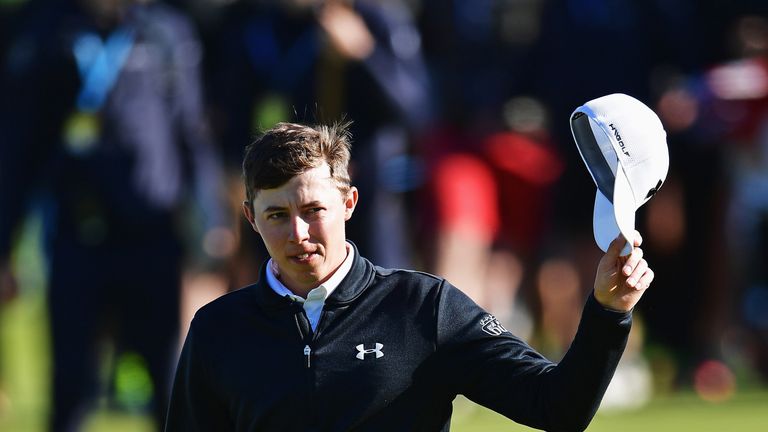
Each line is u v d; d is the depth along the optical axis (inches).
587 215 1354.6
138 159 1037.2
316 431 580.4
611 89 1338.6
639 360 1338.6
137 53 1049.5
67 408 1021.8
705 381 1346.0
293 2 1143.6
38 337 1795.0
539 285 1440.7
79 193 1030.4
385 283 597.6
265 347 590.2
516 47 1382.9
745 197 1416.1
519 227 1401.3
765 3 1401.3
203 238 1089.4
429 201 1336.1
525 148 1380.4
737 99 1382.9
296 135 578.2
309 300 587.8
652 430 1155.3
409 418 583.8
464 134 1363.2
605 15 1339.8
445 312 589.9
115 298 1040.8
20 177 1040.2
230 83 1169.4
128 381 1312.7
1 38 1349.7
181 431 613.0
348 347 585.0
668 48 1363.2
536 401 568.1
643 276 552.4
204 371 600.7
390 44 1147.3
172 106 1062.4
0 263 1051.9
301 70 1143.6
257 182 575.5
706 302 1390.3
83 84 1037.8
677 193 1397.6
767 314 1440.7
